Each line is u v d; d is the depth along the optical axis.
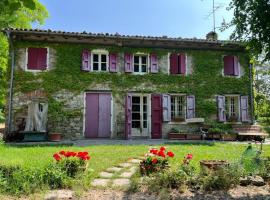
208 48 16.28
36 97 13.95
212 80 16.09
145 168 5.92
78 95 14.52
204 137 14.55
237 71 16.42
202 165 5.88
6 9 2.71
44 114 13.74
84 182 5.26
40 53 14.34
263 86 24.39
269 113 20.27
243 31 5.40
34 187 4.88
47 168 5.38
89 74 14.79
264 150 10.02
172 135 14.83
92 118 14.70
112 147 10.18
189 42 15.52
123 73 15.17
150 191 4.99
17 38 14.11
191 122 15.36
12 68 13.84
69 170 5.57
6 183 4.91
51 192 4.86
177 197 4.70
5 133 13.32
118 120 14.85
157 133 15.16
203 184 5.12
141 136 15.10
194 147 10.29
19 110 13.72
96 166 6.78
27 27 17.44
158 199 4.60
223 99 15.97
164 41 15.25
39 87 14.12
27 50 14.22
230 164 5.80
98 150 9.30
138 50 15.48
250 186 5.34
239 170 5.57
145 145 10.97
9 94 13.66
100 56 15.23
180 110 15.86
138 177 5.73
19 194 4.68
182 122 15.41
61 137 14.02
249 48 5.65
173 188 5.14
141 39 14.85
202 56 16.19
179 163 6.62
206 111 15.77
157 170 5.82
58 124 14.09
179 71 15.79
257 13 5.03
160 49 15.76
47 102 14.02
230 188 5.20
